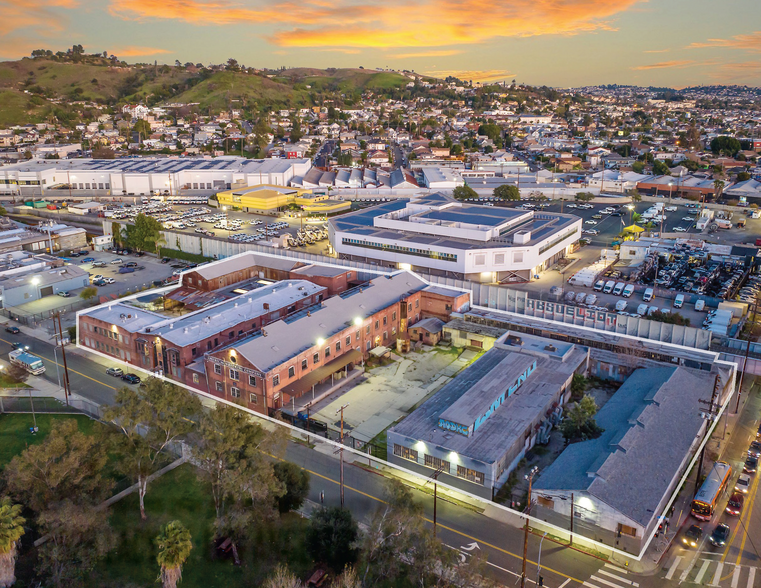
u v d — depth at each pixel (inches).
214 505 2299.5
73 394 3206.2
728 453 2647.6
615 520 2074.3
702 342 3538.4
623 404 2815.0
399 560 1873.8
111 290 5064.0
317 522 2010.3
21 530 1818.4
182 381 3361.2
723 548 2091.5
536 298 4739.2
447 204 6712.6
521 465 2581.2
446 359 3700.8
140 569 1994.3
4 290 4500.5
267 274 5054.1
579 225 6437.0
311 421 2898.6
